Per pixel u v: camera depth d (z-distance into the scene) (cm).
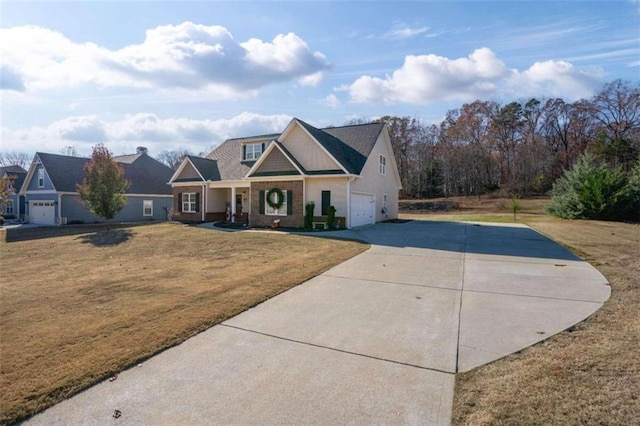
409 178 5547
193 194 2483
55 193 2772
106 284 766
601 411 265
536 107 5672
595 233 1508
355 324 489
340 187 1858
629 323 457
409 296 621
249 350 409
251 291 654
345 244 1255
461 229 1816
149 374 355
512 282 711
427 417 276
